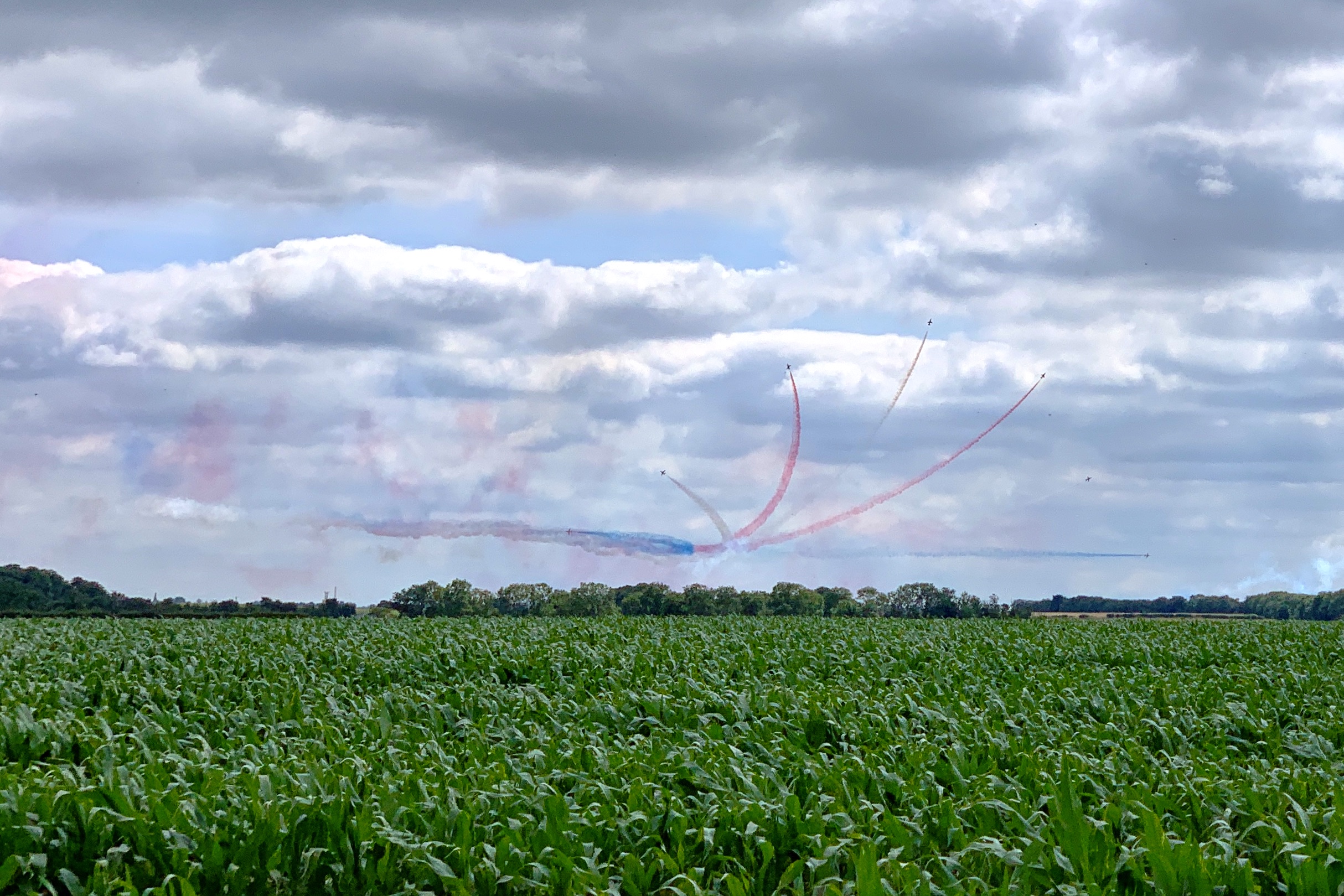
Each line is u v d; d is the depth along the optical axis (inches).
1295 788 529.7
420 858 422.3
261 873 425.4
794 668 1040.2
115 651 1071.0
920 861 438.9
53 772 506.6
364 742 652.7
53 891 399.9
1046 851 428.8
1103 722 780.0
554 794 483.5
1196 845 414.3
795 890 412.5
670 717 752.3
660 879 431.5
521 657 1040.2
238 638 1262.3
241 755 578.6
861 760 567.2
